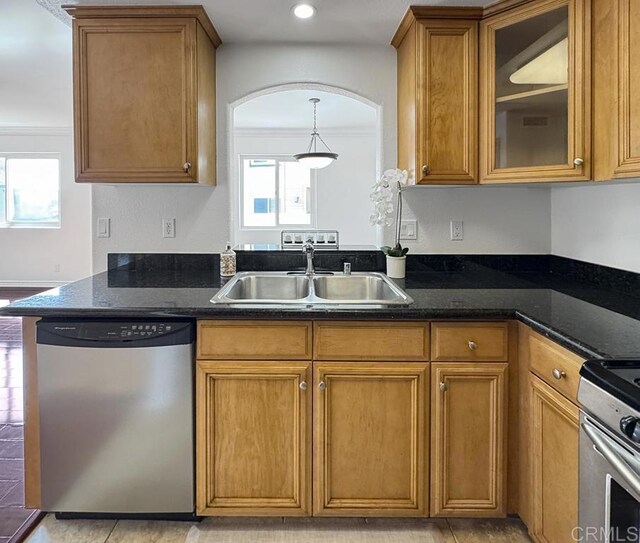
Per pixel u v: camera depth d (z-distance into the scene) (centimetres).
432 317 168
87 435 172
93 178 216
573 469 133
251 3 206
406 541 173
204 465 174
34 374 175
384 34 238
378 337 171
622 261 198
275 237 697
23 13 273
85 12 211
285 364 171
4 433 255
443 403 171
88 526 180
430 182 211
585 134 175
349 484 175
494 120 204
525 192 255
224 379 172
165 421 171
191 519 182
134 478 173
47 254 709
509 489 174
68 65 371
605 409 104
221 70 251
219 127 252
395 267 235
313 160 474
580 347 126
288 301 176
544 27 191
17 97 480
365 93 253
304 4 207
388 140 254
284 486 176
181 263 256
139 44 213
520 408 171
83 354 169
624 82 157
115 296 187
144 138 215
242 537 175
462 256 256
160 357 169
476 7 204
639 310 164
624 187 197
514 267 257
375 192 233
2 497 198
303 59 252
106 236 255
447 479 173
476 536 176
